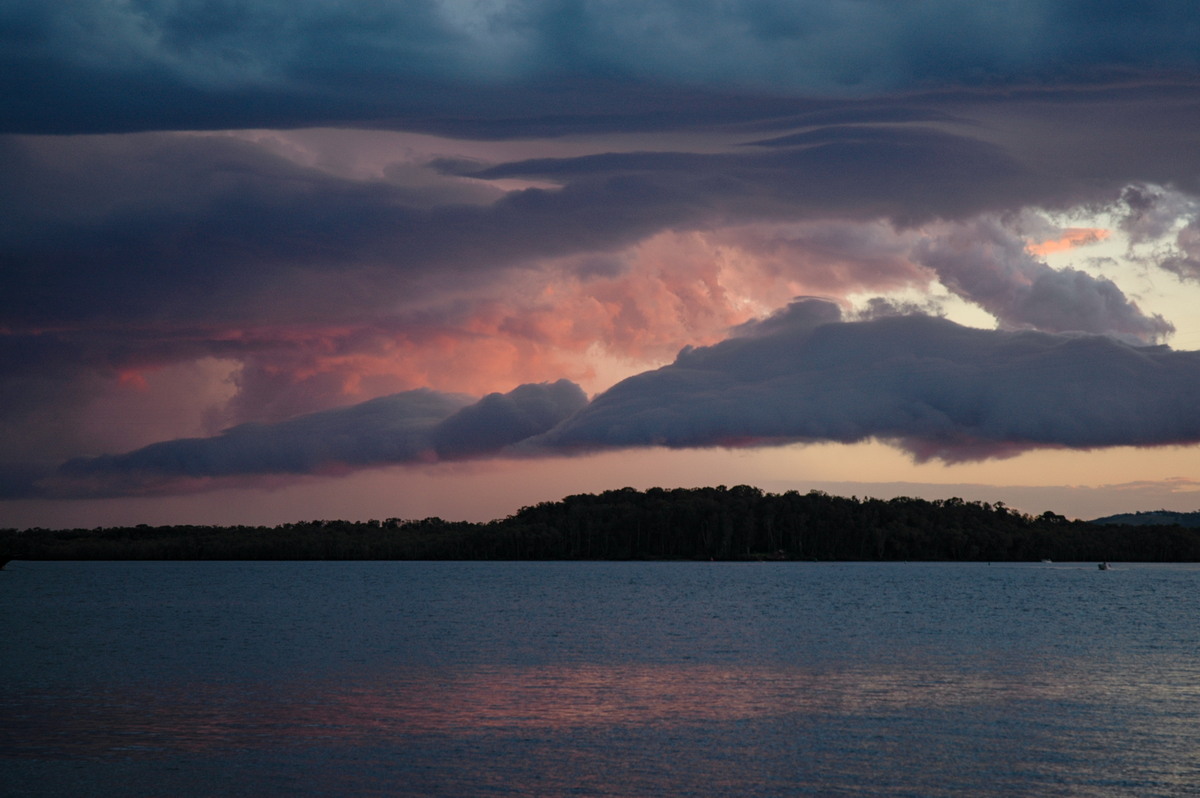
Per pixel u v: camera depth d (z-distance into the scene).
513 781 34.50
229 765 36.47
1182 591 167.62
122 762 36.97
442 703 48.31
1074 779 34.94
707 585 184.50
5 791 33.41
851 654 68.94
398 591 164.62
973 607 120.81
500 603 129.00
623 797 32.78
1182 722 44.03
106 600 138.12
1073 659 66.19
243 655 68.56
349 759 37.38
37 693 51.53
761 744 39.72
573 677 57.19
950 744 39.78
